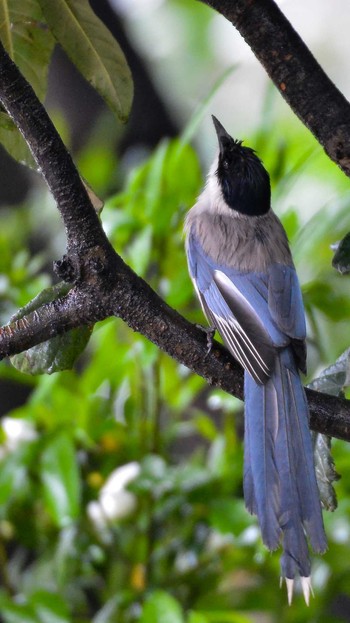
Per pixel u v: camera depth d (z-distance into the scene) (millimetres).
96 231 6777
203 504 9828
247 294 8680
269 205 9516
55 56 14219
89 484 10273
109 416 10484
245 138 11789
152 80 14617
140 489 9703
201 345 7398
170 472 9875
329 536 9875
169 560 10180
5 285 10508
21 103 6484
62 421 10406
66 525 9680
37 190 14234
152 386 10305
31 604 9359
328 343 10562
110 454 10391
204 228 9375
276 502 7148
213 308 9000
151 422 10336
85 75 7949
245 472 7414
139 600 9547
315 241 9352
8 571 11164
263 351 7906
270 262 8852
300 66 6945
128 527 10227
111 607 9531
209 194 9812
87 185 7367
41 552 10844
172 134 14586
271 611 10320
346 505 9555
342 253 7340
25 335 7141
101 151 13891
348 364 7465
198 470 9930
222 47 16953
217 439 10562
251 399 7574
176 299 9945
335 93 6977
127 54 14438
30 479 10344
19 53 8164
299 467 7219
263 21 6914
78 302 7031
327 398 7387
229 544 10203
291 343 8070
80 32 7781
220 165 9703
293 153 11883
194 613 9555
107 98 8008
